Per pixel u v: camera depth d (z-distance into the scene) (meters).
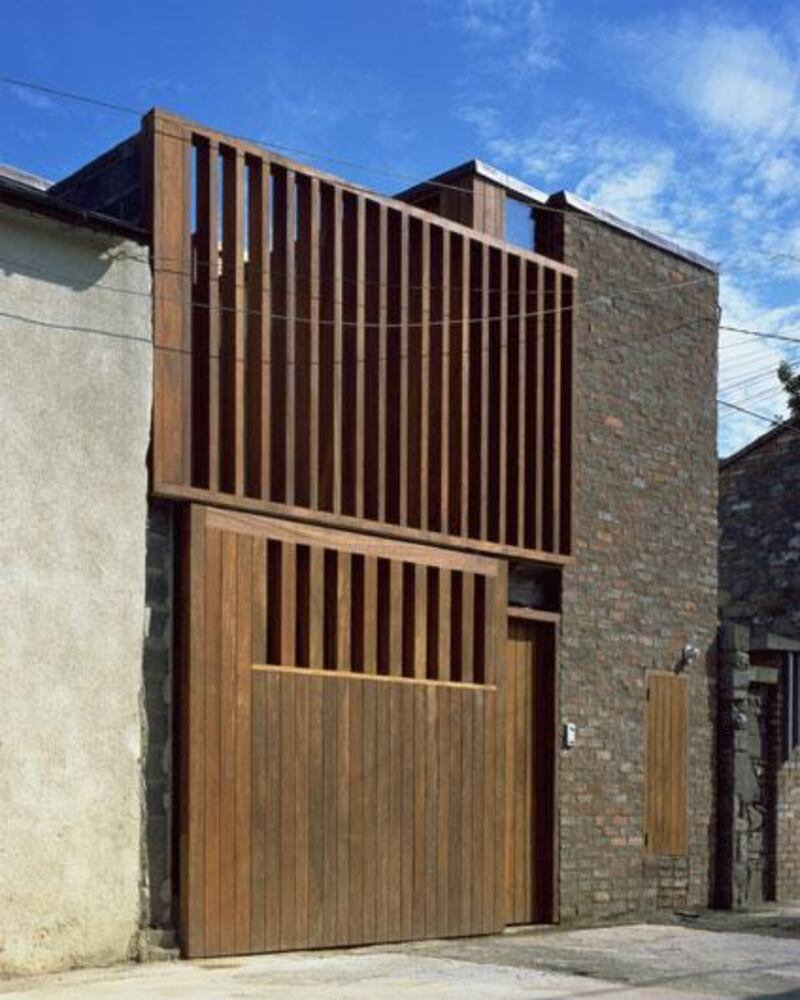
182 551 10.20
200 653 10.12
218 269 10.57
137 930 9.68
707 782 14.84
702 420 15.22
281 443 10.88
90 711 9.55
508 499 12.89
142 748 9.85
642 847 13.92
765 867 15.36
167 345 10.17
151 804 9.88
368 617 11.41
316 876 10.75
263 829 10.41
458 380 12.46
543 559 13.07
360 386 11.49
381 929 11.20
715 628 15.17
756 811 15.30
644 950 11.25
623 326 14.32
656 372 14.68
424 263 12.18
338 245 11.42
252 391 10.74
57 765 9.33
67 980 8.90
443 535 12.12
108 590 9.73
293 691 10.74
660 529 14.54
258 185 10.91
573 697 13.35
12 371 9.33
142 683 9.89
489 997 8.62
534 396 13.22
